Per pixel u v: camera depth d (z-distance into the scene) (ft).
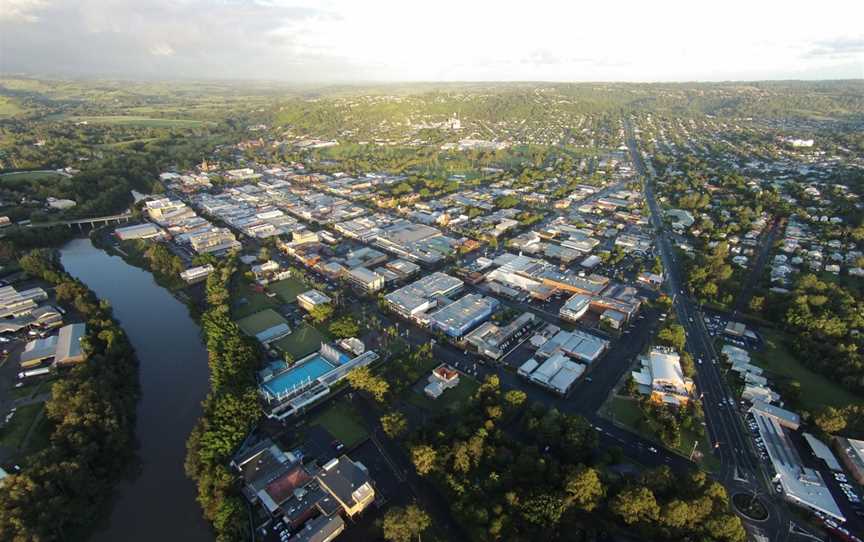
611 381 627.87
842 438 518.37
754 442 525.75
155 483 489.26
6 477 433.48
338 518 418.72
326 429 542.16
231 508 418.92
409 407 577.43
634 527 416.05
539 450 504.43
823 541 416.46
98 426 510.99
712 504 408.87
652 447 517.96
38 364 651.66
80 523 435.94
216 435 497.05
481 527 404.57
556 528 408.05
